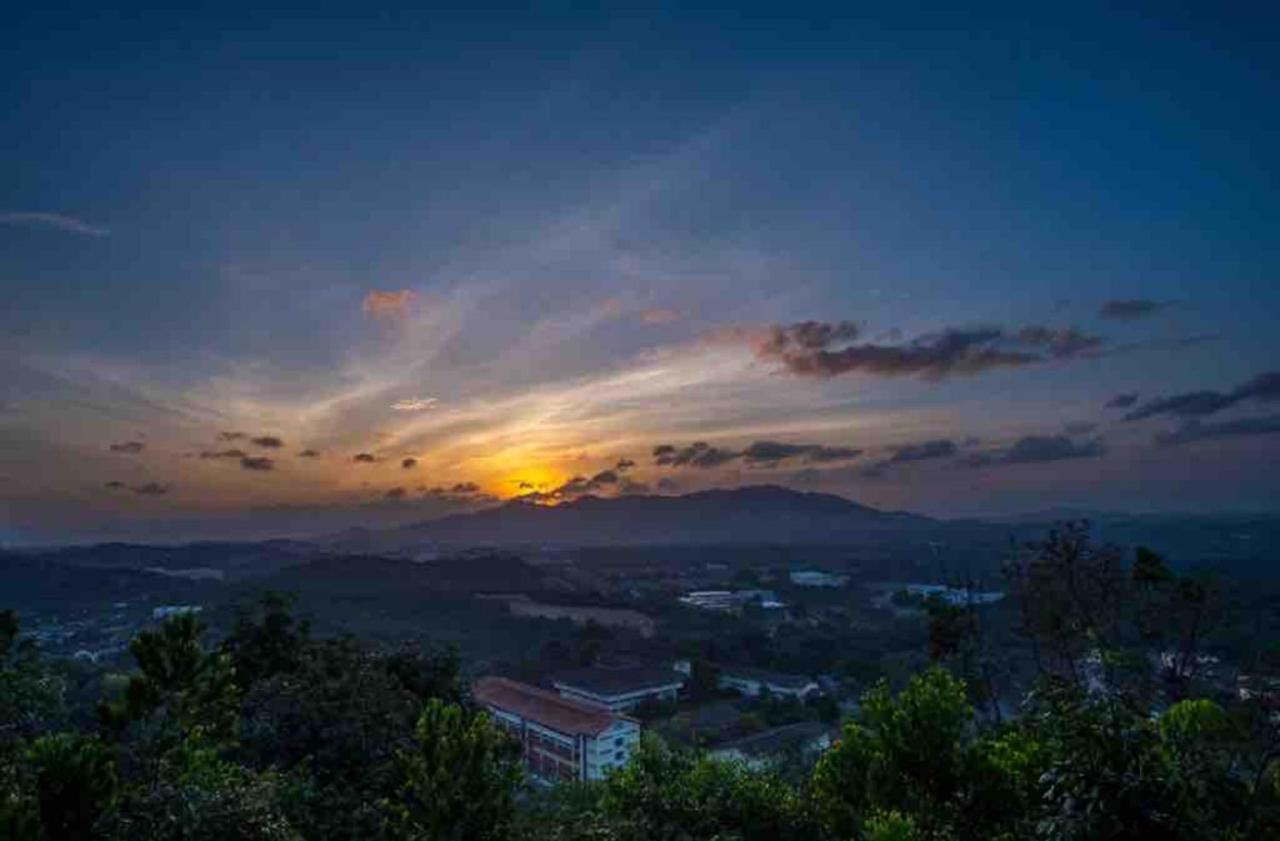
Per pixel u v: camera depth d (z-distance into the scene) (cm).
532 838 1031
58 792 782
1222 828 689
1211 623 1226
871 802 995
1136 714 775
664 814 1020
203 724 1088
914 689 1046
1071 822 689
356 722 1431
